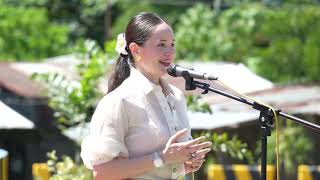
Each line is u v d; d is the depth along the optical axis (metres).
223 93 9.84
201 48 41.72
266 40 42.16
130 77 9.38
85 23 51.38
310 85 26.67
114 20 50.84
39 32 43.47
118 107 9.11
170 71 9.84
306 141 25.19
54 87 17.42
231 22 42.75
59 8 51.50
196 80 10.44
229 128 20.73
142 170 8.98
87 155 9.20
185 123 9.62
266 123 9.73
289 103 23.77
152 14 9.48
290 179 25.02
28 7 49.72
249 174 18.72
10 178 24.33
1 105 20.45
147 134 9.12
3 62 30.97
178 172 9.18
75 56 17.97
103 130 9.11
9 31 42.91
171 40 9.35
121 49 9.56
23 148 24.27
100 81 17.27
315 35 39.38
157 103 9.31
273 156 24.14
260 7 44.59
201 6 45.06
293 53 39.06
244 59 40.56
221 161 22.36
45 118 25.66
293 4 46.06
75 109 17.30
